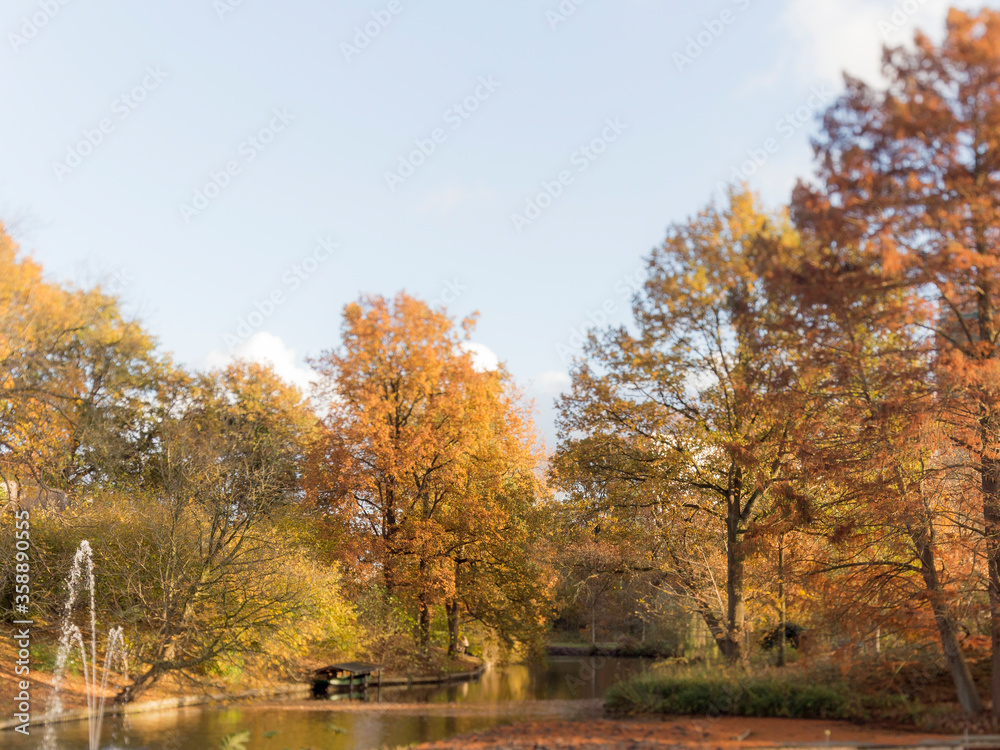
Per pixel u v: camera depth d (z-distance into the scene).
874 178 14.05
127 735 15.23
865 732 13.62
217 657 22.17
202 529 22.05
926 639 17.00
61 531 23.20
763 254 15.70
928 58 13.52
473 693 24.12
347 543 29.16
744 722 14.96
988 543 14.91
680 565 24.44
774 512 19.41
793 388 16.31
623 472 23.42
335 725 16.41
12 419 22.67
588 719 16.36
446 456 30.83
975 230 13.88
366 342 31.20
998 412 14.43
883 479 15.96
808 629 18.44
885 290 14.38
